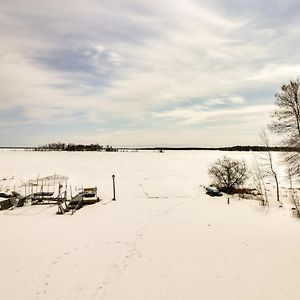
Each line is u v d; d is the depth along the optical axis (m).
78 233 22.59
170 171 75.75
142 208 31.72
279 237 21.70
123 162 108.88
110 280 15.15
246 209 31.16
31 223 25.48
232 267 16.69
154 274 15.84
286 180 55.97
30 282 14.83
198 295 13.76
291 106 34.66
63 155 162.00
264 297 13.60
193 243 20.52
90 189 39.66
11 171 70.31
